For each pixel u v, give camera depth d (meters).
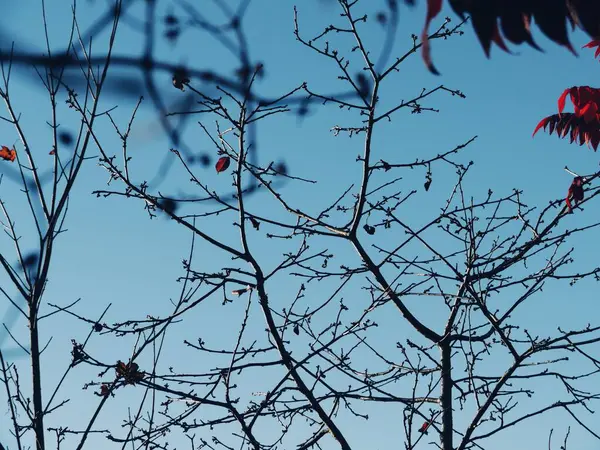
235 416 6.54
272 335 6.71
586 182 6.69
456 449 6.83
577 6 1.73
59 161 5.16
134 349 6.19
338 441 6.63
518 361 6.81
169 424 6.46
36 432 5.03
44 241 5.13
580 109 5.53
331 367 6.90
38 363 5.12
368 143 6.88
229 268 6.63
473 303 7.03
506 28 1.76
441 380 7.12
